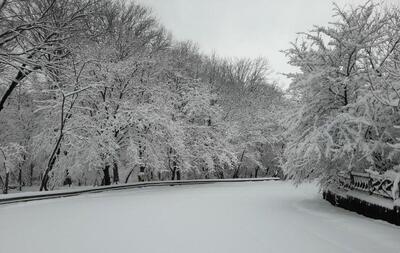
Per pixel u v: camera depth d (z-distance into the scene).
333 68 16.59
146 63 33.25
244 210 14.74
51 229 9.91
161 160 32.47
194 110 40.00
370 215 12.89
